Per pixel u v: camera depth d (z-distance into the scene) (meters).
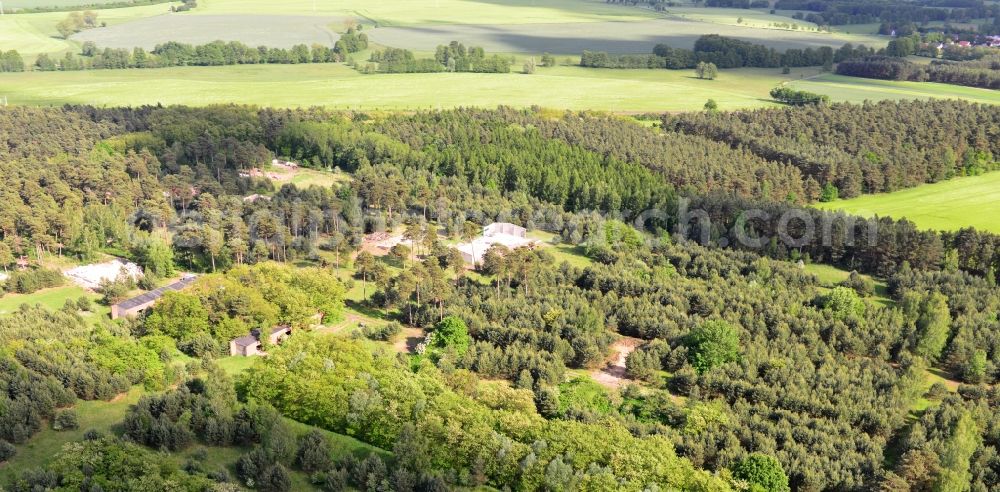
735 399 150.50
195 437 128.50
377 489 116.31
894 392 148.62
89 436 125.88
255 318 169.75
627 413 145.62
